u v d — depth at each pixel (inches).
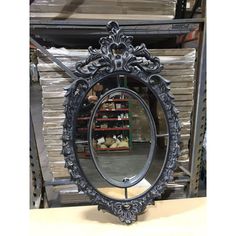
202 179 42.8
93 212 33.9
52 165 35.8
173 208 34.4
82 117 30.5
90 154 30.0
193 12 38.3
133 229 30.3
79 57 33.7
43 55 33.3
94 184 31.6
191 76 36.1
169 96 30.1
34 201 36.1
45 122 34.6
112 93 30.0
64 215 33.0
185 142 37.7
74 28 32.1
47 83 33.8
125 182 30.6
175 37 38.7
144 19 33.8
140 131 32.6
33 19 32.1
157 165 32.9
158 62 29.8
